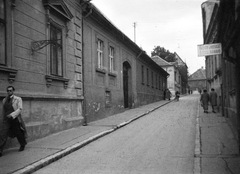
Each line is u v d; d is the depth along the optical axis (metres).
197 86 103.19
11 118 7.96
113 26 18.45
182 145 9.55
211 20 17.39
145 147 9.35
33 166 6.80
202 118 16.39
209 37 21.64
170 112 21.62
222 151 8.31
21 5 9.64
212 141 9.77
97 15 15.93
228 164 6.95
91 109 15.48
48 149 8.62
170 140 10.47
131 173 6.52
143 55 28.19
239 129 8.01
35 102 10.27
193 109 23.75
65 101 12.55
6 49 8.77
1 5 8.78
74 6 13.70
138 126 14.41
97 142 10.33
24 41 9.72
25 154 7.98
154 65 35.34
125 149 9.10
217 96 20.64
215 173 6.27
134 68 25.73
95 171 6.75
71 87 13.17
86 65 15.04
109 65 18.86
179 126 14.00
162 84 43.53
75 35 13.74
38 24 10.62
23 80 9.58
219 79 19.00
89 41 15.55
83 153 8.65
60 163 7.52
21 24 9.60
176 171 6.59
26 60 9.78
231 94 13.08
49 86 11.23
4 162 7.12
